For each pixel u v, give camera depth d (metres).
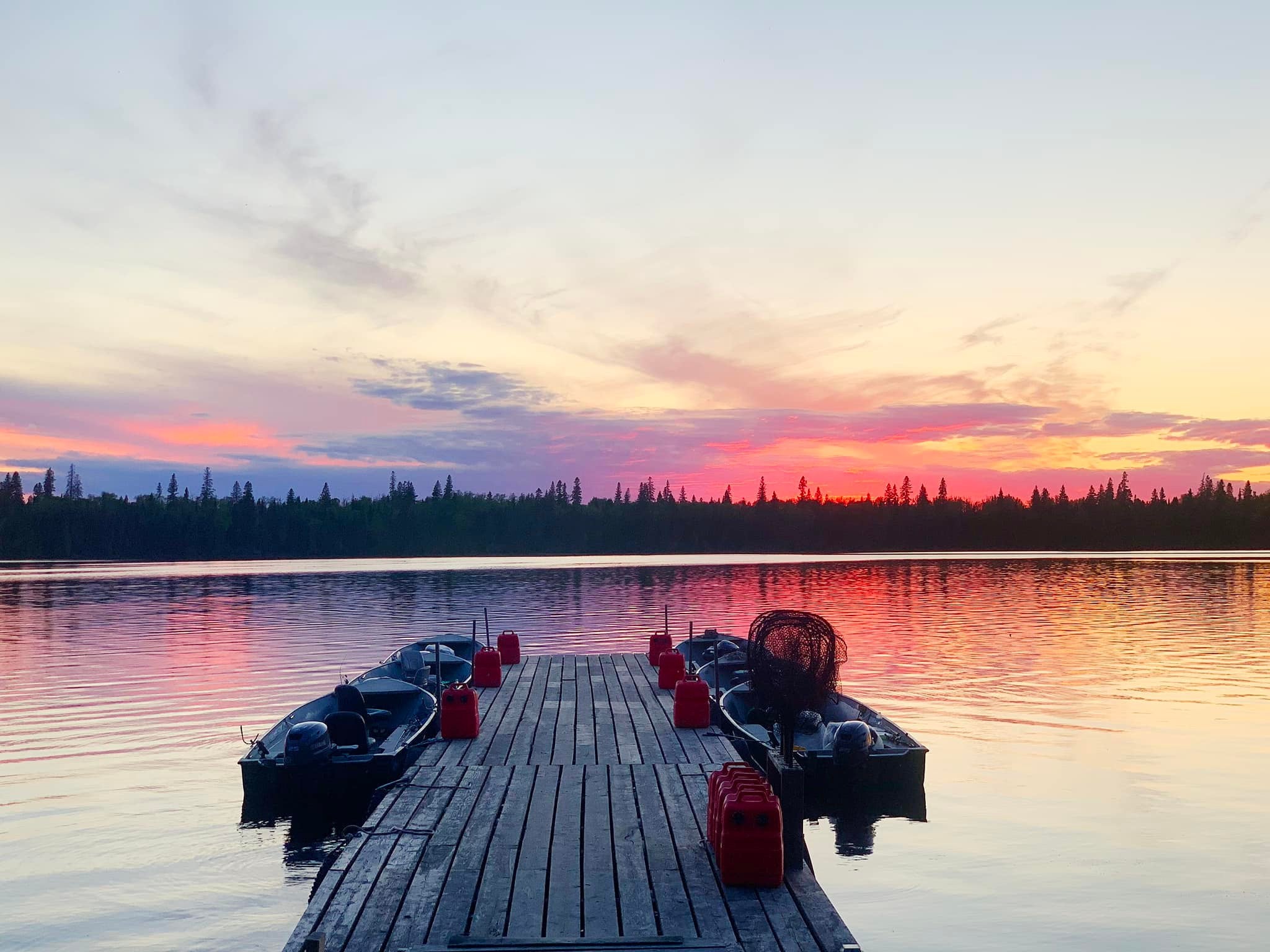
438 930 6.54
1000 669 24.31
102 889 10.19
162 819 12.48
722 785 7.97
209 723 18.27
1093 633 32.44
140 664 25.62
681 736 13.06
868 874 10.66
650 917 6.73
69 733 17.45
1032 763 15.16
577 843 8.33
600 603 45.22
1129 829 12.08
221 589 57.19
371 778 12.45
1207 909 9.70
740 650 20.48
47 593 53.62
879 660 25.92
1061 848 11.43
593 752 12.00
